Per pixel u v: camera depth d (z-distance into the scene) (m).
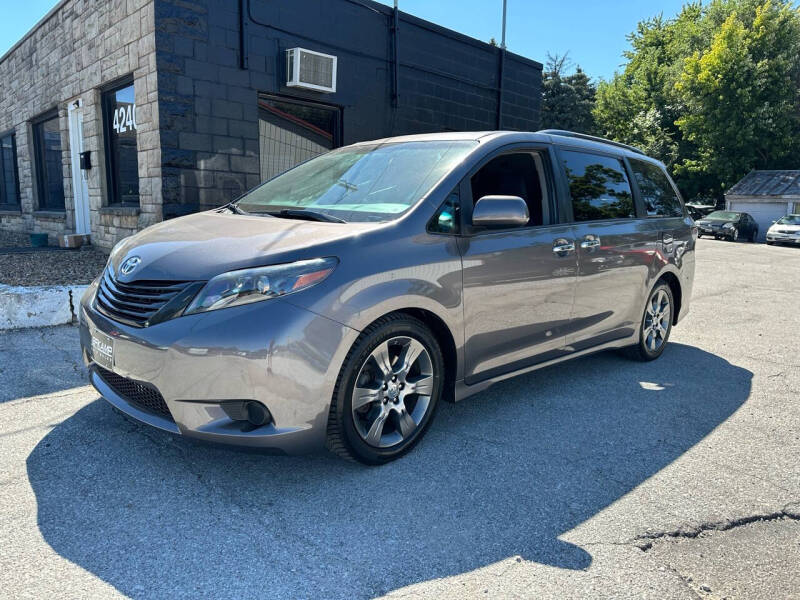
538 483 2.97
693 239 5.58
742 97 32.91
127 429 3.39
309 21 8.69
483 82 11.70
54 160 11.68
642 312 4.89
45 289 5.56
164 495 2.73
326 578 2.20
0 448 3.12
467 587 2.17
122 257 3.12
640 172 5.05
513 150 3.79
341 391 2.79
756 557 2.42
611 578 2.25
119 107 8.66
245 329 2.55
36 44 11.02
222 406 2.61
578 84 41.94
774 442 3.58
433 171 3.47
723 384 4.68
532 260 3.67
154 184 7.63
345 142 9.52
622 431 3.67
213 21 7.70
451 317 3.21
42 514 2.54
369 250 2.90
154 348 2.63
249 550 2.35
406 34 10.11
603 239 4.28
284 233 2.95
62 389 3.97
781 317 7.66
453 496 2.81
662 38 46.47
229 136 8.03
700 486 3.00
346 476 2.96
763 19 33.28
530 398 4.21
